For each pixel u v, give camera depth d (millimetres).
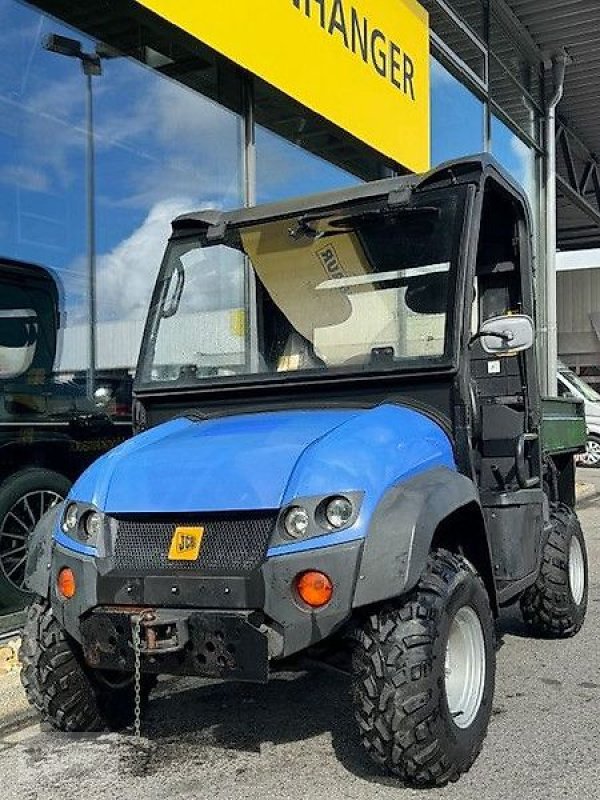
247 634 2979
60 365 6191
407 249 3918
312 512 3068
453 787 3295
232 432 3652
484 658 3518
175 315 4406
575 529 5562
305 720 4090
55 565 3459
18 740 3967
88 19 6465
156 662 3141
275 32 7402
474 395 4215
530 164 14430
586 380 25219
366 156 9328
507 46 13258
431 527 3100
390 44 9297
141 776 3527
